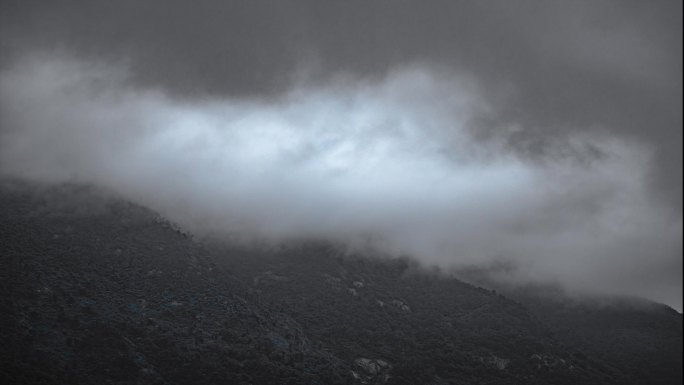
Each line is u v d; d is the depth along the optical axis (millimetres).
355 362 175000
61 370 134375
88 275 167125
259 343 162500
